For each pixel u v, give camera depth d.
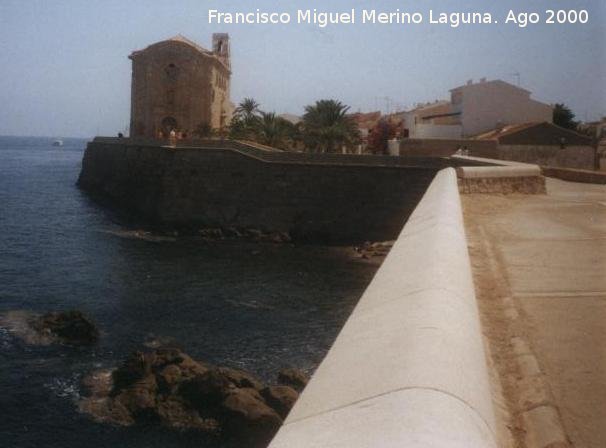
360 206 51.59
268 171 53.91
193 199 56.03
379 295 3.49
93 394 21.77
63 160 189.38
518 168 19.84
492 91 65.19
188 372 22.23
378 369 2.16
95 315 31.09
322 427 1.83
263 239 52.59
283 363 24.86
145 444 18.56
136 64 84.00
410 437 1.58
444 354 2.27
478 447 1.64
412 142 51.66
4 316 30.33
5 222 60.91
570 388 4.06
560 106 70.38
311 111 70.00
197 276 39.81
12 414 20.19
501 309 6.18
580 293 6.85
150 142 66.12
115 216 66.75
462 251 4.98
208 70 82.94
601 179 26.81
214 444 18.56
